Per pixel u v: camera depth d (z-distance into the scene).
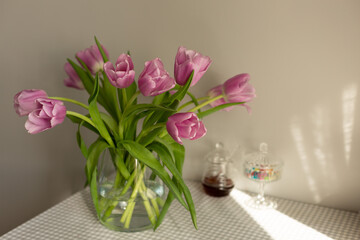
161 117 0.91
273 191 1.13
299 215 1.04
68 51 1.28
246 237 0.93
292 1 1.01
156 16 1.15
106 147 0.90
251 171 1.05
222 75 1.12
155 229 0.94
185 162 1.22
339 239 0.94
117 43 1.21
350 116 1.02
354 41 0.98
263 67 1.07
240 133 1.13
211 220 1.00
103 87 0.98
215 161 1.10
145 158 0.88
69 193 1.40
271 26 1.04
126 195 0.92
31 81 1.35
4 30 1.34
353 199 1.06
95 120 0.88
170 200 0.95
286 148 1.09
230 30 1.08
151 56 1.18
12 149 1.44
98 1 1.21
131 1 1.17
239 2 1.06
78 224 0.97
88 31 1.24
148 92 0.80
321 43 1.01
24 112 0.81
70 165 1.37
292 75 1.05
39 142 1.39
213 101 1.02
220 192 1.10
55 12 1.27
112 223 0.94
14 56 1.35
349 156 1.04
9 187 1.48
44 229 0.95
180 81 0.85
